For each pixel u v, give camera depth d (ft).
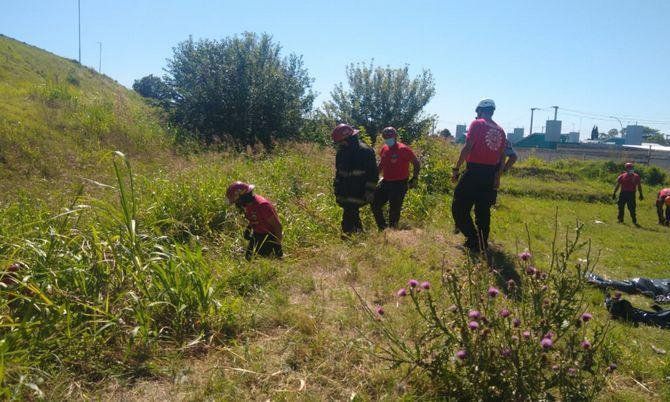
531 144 188.96
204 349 12.26
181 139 61.67
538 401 9.76
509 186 64.75
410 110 82.89
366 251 20.04
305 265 18.80
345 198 24.58
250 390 10.62
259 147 54.13
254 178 34.14
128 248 14.73
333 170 41.52
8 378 10.12
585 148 157.28
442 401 10.29
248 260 18.70
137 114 68.54
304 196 32.76
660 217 46.55
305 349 12.13
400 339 12.62
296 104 79.97
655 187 83.82
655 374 12.28
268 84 75.77
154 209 24.59
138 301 12.53
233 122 73.46
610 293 18.67
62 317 12.00
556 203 55.31
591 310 16.76
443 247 22.38
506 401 9.86
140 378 10.91
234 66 75.15
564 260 11.44
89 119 55.16
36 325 11.59
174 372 11.10
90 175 41.96
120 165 45.39
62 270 13.32
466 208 22.30
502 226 30.96
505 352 9.72
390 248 20.79
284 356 11.86
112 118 58.23
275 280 16.72
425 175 41.98
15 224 19.52
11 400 9.36
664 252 29.07
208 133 72.33
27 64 82.79
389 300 15.43
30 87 64.80
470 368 10.07
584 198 62.18
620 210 45.65
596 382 9.93
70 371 10.92
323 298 15.46
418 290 11.15
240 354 11.93
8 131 44.29
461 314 10.22
